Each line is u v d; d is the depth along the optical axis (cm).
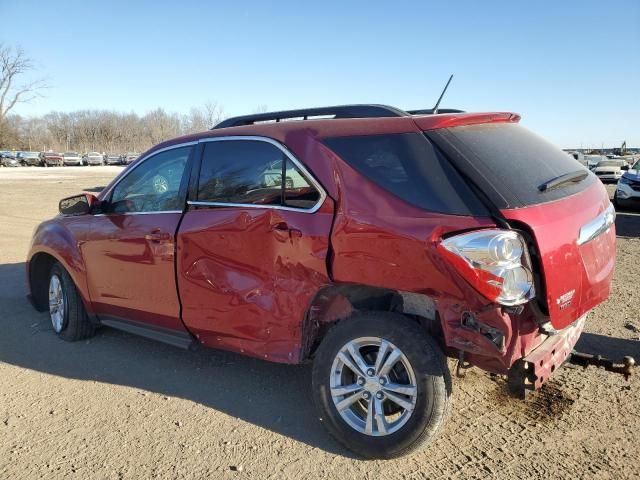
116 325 459
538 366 280
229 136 378
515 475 294
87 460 312
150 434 339
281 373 425
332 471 300
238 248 356
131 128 12750
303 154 332
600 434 332
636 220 1396
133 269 423
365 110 363
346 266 306
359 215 302
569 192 315
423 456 313
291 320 337
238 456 315
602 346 467
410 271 285
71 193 2262
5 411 369
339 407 316
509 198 279
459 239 271
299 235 324
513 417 353
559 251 280
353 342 312
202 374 425
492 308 271
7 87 8581
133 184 438
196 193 389
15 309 595
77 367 440
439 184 290
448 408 297
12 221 1339
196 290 381
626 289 653
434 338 308
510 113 353
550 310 278
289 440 332
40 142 11862
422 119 313
